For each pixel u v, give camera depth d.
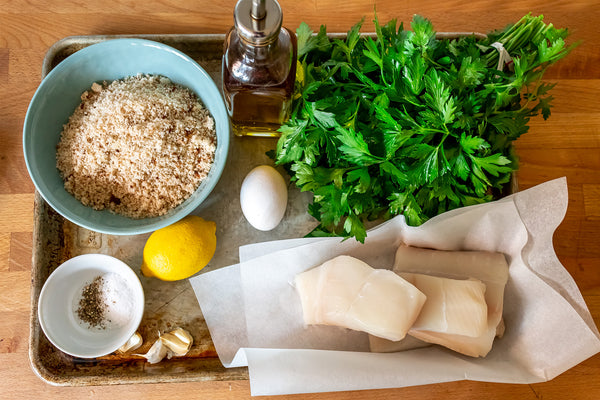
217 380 0.52
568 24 0.62
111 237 0.55
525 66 0.48
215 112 0.54
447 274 0.54
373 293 0.51
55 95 0.53
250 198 0.52
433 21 0.62
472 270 0.54
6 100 0.58
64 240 0.55
